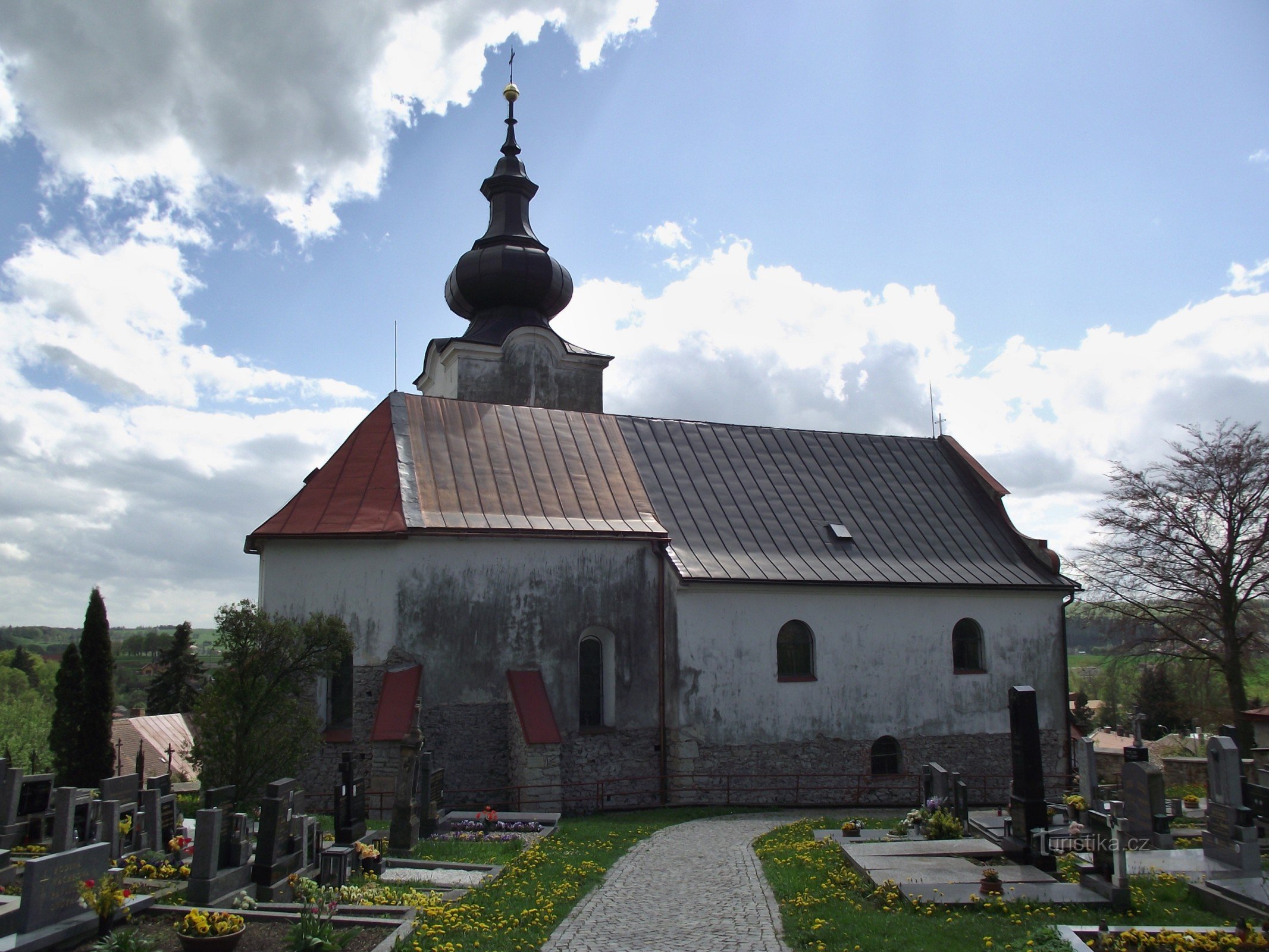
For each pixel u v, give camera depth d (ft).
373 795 73.61
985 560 102.94
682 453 102.78
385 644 79.05
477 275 122.11
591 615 86.33
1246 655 112.78
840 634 93.25
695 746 86.28
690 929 40.91
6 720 167.22
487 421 95.91
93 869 36.37
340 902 42.86
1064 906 42.14
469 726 80.43
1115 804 59.06
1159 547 112.06
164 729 141.49
